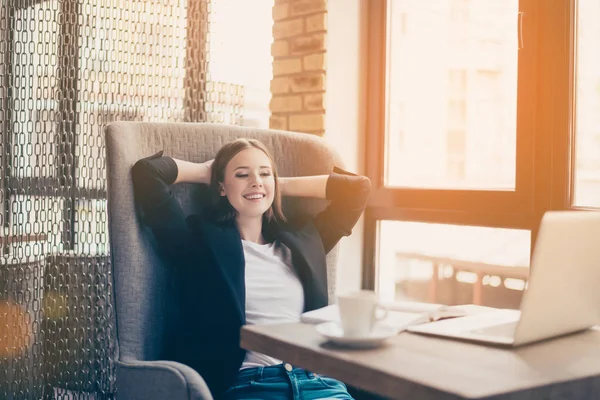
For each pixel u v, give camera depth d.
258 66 2.59
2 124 2.17
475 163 2.25
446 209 2.25
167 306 1.55
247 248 1.65
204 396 1.19
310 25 2.43
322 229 1.79
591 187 1.92
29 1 2.17
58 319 2.18
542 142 1.98
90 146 2.23
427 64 2.43
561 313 1.02
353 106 2.50
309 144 1.86
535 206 2.01
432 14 2.39
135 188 1.51
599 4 1.93
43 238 2.18
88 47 2.23
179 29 2.36
